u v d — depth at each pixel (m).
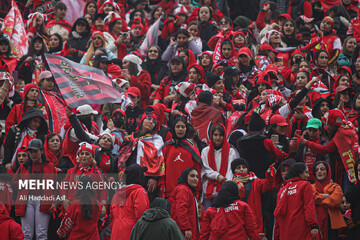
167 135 43.91
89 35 60.56
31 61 53.31
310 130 42.62
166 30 61.91
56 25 64.81
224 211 36.50
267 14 65.19
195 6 73.62
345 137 42.00
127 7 74.38
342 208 40.72
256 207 39.22
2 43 52.53
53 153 41.00
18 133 42.75
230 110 47.72
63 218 36.41
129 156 41.34
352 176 41.44
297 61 55.62
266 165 41.72
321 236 37.88
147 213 32.25
